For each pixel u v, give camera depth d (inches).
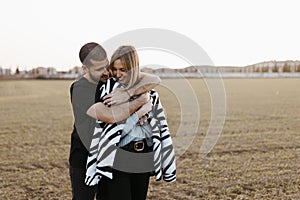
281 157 295.1
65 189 218.5
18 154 315.6
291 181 228.2
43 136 404.2
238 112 616.1
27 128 461.7
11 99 893.2
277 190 210.7
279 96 929.5
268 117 550.6
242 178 235.6
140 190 126.3
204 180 232.1
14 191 214.7
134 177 124.9
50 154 315.3
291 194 203.8
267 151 318.3
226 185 221.3
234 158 291.3
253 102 788.6
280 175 242.2
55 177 245.3
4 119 547.5
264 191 209.5
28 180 237.8
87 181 117.5
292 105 728.3
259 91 1090.1
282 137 383.9
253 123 487.2
